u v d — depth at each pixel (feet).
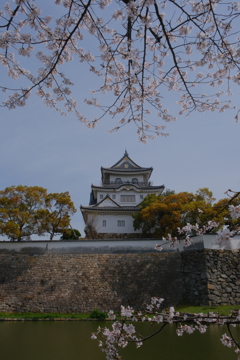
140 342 15.23
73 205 92.73
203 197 95.09
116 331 14.69
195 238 61.36
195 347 28.55
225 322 11.89
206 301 54.08
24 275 63.52
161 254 64.44
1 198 90.58
